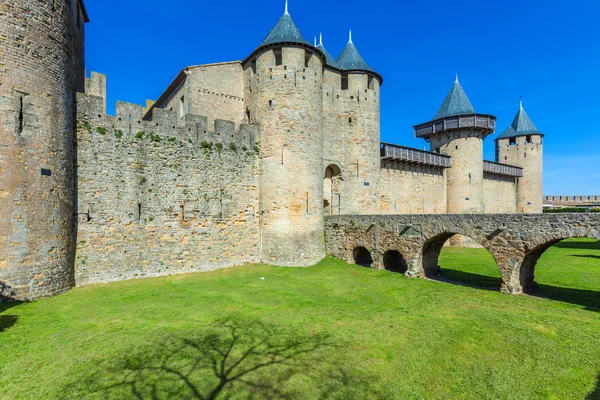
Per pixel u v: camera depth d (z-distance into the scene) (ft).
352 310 37.29
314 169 67.00
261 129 66.85
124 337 28.91
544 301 40.96
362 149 80.59
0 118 36.40
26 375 22.57
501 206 137.59
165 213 55.93
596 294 44.01
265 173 65.82
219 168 62.18
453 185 107.14
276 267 61.98
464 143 105.60
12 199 37.14
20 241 37.76
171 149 57.06
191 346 27.35
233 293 43.91
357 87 81.05
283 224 63.98
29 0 39.06
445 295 43.83
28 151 38.47
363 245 63.77
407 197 98.02
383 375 23.31
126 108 53.01
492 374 23.61
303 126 65.51
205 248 59.82
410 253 55.52
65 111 43.60
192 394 20.63
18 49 37.99
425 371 23.95
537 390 21.72
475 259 73.61
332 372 23.57
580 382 22.65
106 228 50.34
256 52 68.44
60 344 27.30
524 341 29.04
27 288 38.42
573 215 38.42
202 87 72.64
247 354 26.07
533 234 41.96
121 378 22.35
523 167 144.25
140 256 53.21
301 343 28.22
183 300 40.45
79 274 47.83
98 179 49.88
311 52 68.39
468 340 29.25
